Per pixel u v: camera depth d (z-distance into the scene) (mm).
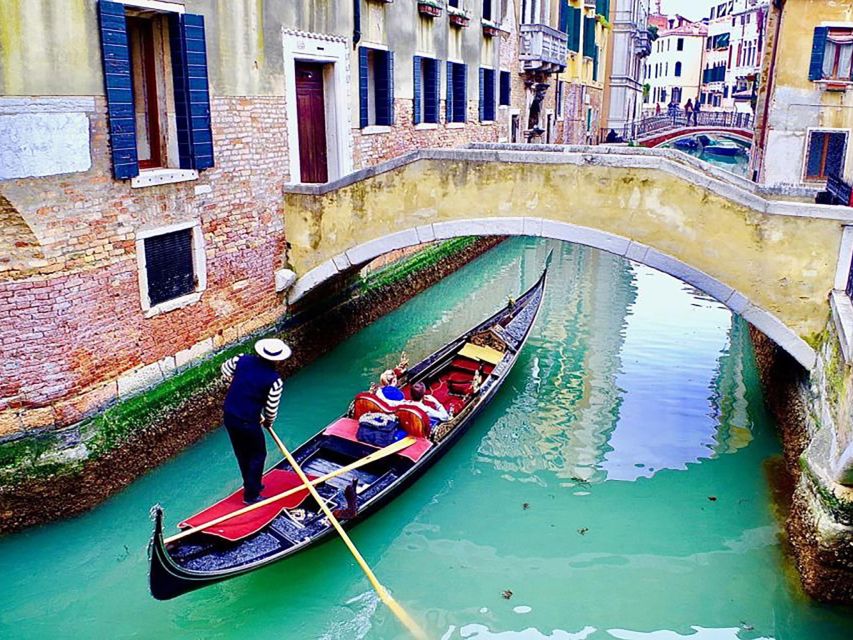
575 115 30156
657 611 6195
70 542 6809
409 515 7484
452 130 16609
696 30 59312
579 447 8875
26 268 6492
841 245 7984
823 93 16656
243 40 8898
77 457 6848
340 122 11445
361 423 7508
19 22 6184
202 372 8562
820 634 5938
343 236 9875
